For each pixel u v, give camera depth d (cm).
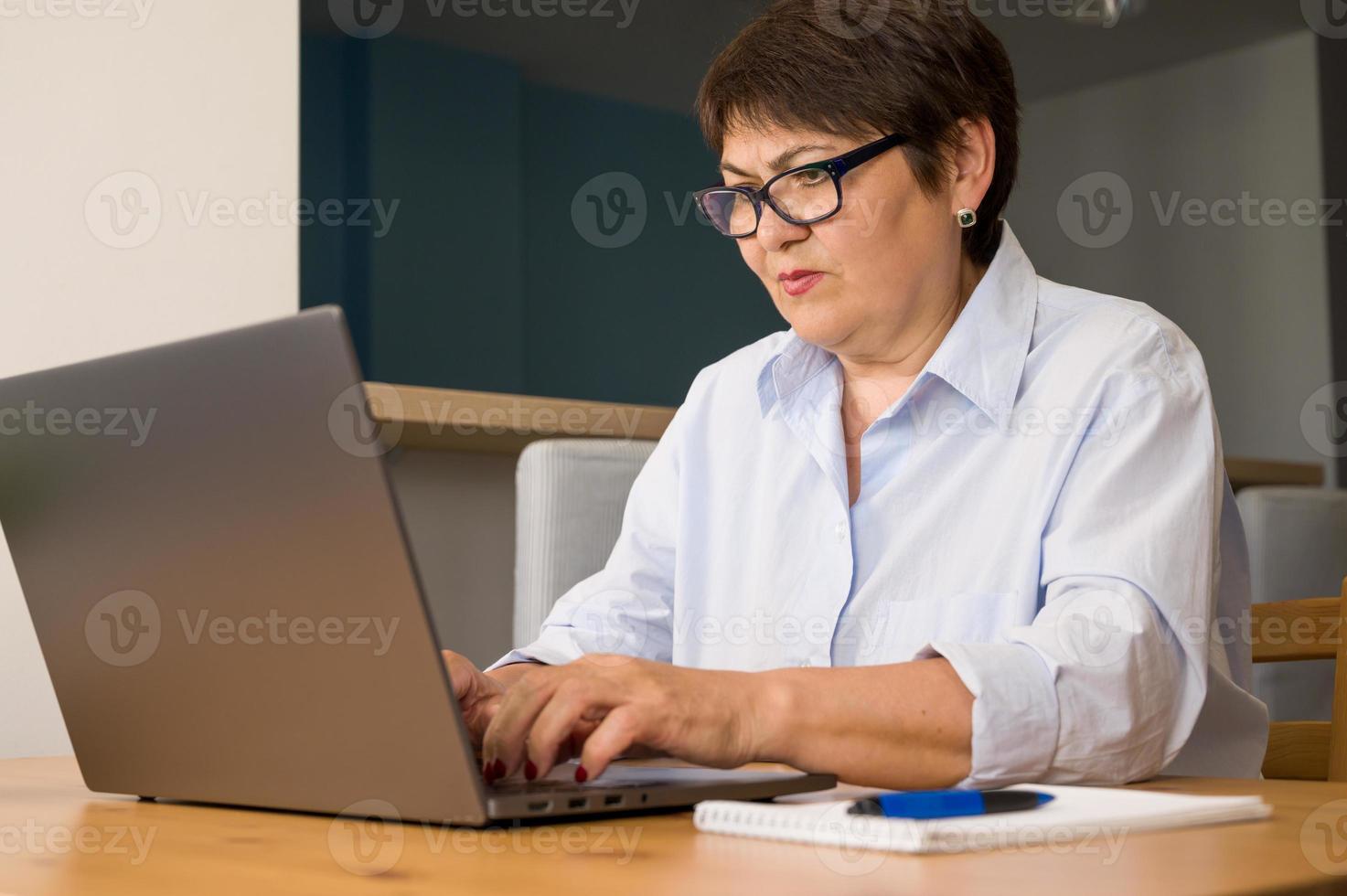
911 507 119
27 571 77
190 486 66
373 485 59
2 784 89
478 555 237
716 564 133
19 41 201
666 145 360
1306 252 458
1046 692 80
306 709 65
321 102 287
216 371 63
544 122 336
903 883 49
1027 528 111
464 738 60
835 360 128
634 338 355
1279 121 462
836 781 75
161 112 213
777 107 113
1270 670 247
